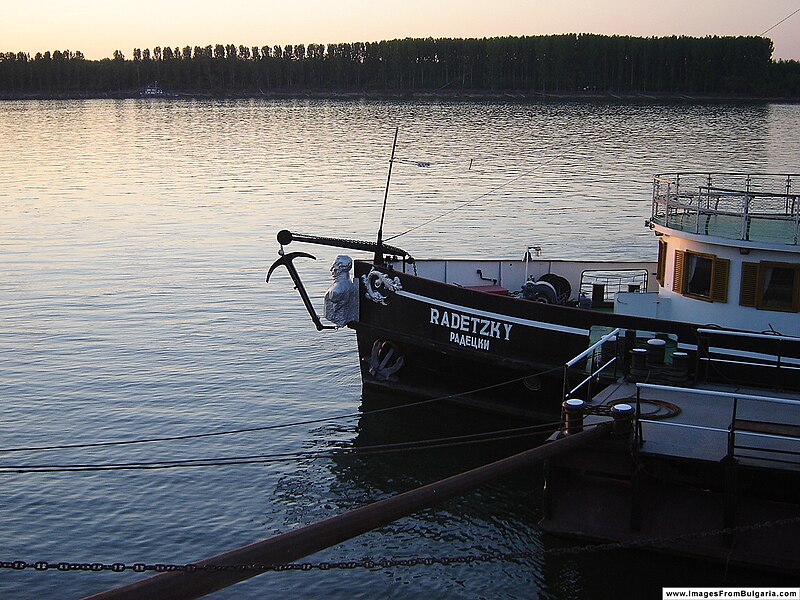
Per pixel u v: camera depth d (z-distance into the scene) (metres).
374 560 20.22
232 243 54.16
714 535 18.17
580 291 31.02
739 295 23.95
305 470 24.61
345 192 74.25
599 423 18.28
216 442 26.22
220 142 124.69
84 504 22.59
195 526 21.69
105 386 30.50
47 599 18.77
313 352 34.28
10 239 55.50
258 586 19.34
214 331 36.88
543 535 21.02
